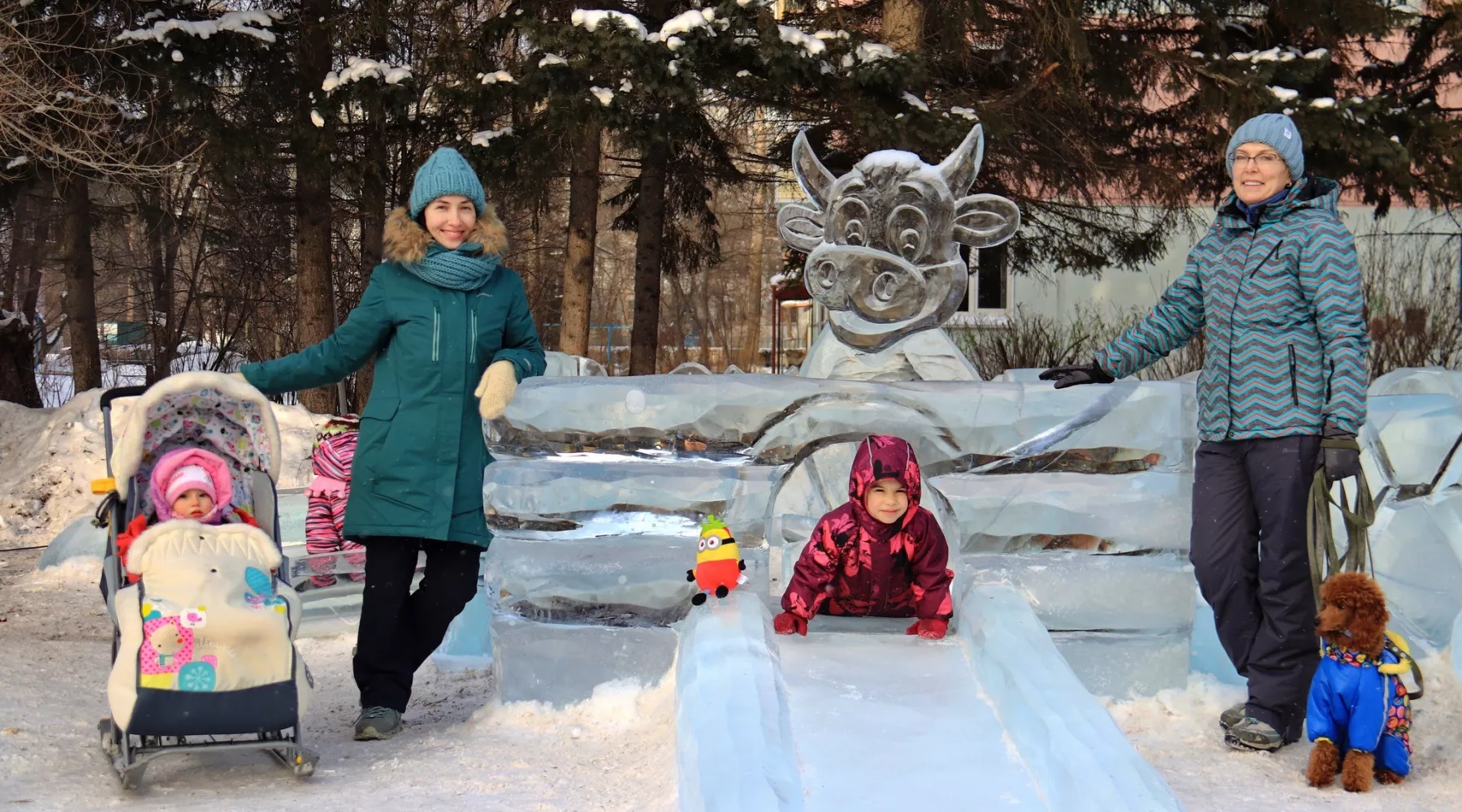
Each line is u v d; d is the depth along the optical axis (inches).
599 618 180.2
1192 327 186.9
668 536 179.9
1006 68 594.6
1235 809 141.2
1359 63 724.0
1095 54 573.0
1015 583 179.5
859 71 498.6
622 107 491.5
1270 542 167.9
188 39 534.3
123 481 168.9
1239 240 175.3
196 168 648.4
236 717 149.6
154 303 977.5
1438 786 150.6
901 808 123.6
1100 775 119.0
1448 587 198.2
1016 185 637.9
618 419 180.4
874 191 238.5
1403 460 209.0
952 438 179.8
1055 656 149.1
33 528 425.1
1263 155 173.2
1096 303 836.6
